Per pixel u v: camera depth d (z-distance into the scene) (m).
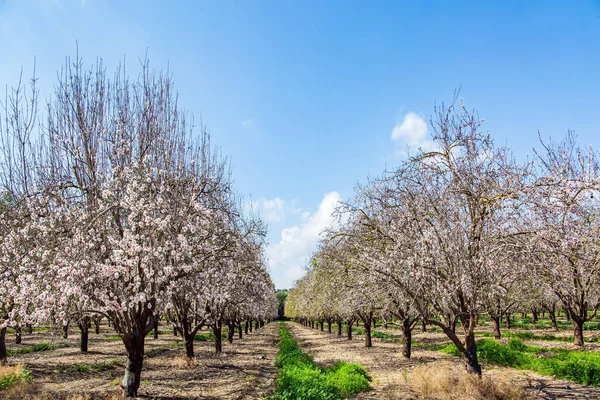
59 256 10.00
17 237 10.85
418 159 11.40
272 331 54.56
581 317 20.03
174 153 13.26
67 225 10.67
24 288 9.73
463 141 10.83
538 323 39.16
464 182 10.81
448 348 21.41
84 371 16.62
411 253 10.77
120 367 18.02
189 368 17.59
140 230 11.09
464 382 10.64
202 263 12.84
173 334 39.91
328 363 19.41
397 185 11.68
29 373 14.87
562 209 8.41
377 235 12.27
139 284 10.44
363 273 12.18
